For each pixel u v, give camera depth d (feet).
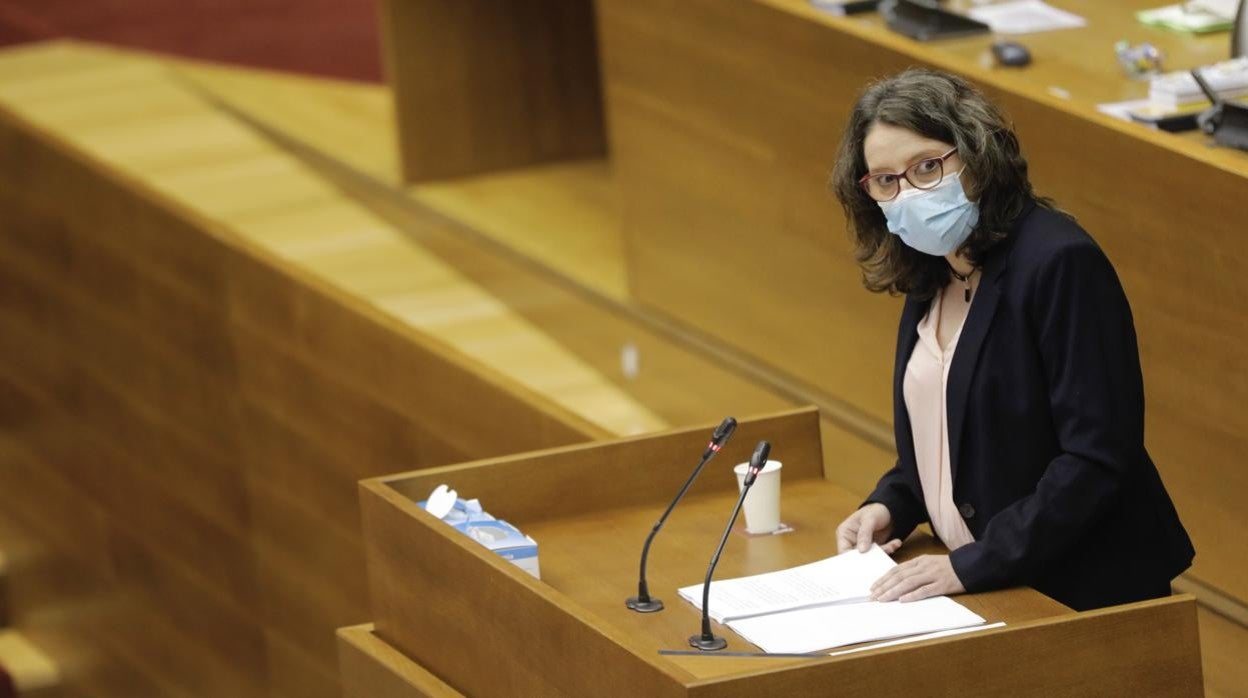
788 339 45.32
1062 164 35.47
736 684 21.33
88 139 70.18
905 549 26.53
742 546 27.27
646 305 50.83
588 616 23.47
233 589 63.93
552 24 64.90
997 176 23.82
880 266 25.44
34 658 78.79
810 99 42.57
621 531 28.32
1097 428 23.41
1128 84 37.29
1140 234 34.04
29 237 72.13
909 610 23.76
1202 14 41.63
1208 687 32.32
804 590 24.81
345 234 59.93
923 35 41.01
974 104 24.03
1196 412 33.65
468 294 53.98
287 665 61.87
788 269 44.78
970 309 24.61
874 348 42.34
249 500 61.46
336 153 67.46
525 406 46.24
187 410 64.18
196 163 67.56
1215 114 33.71
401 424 52.39
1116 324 23.62
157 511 67.62
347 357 54.08
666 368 47.44
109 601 72.95
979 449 24.70
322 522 57.93
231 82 78.64
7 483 78.79
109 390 69.00
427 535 26.91
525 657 24.84
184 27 87.86
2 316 75.31
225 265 59.67
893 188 24.16
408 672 27.40
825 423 43.50
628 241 51.01
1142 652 22.72
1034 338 23.98
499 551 26.55
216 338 61.00
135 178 65.41
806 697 21.49
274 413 58.85
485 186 63.62
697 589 25.31
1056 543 23.77
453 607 26.53
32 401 75.00
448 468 28.89
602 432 43.60
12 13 91.20
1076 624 22.40
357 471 55.11
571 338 50.06
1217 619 33.68
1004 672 22.25
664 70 47.70
